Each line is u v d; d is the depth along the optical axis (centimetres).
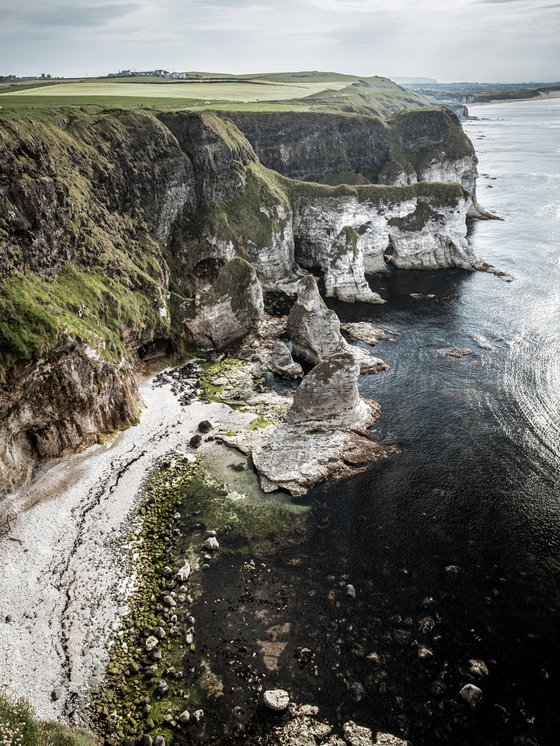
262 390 5619
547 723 2681
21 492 4038
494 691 2828
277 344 5988
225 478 4422
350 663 2981
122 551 3691
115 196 6525
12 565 3506
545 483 4266
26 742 2302
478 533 3844
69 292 4909
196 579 3509
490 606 3303
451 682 2875
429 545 3759
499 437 4812
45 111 6481
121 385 4938
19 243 4647
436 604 3325
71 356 4322
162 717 2708
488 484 4284
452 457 4591
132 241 6500
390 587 3450
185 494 4250
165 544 3781
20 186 4744
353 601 3356
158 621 3209
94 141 6588
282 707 2734
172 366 6141
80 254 5438
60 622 3169
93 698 2780
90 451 4600
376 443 4769
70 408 4431
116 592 3384
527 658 2994
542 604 3309
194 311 6444
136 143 7150
